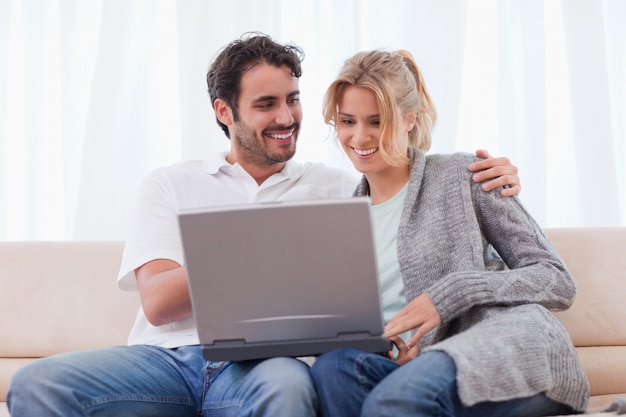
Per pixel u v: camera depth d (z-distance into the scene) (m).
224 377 1.68
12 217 2.84
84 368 1.65
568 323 2.07
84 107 2.83
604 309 2.07
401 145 1.88
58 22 2.85
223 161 2.10
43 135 2.82
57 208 2.85
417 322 1.63
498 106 2.73
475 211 1.83
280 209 1.44
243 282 1.48
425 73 2.73
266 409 1.48
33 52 2.82
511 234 1.78
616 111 2.82
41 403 1.57
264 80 2.03
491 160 1.85
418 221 1.84
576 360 1.57
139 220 2.02
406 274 1.79
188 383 1.81
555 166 2.80
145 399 1.72
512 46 2.75
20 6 2.85
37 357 2.18
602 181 2.69
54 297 2.20
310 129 2.77
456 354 1.43
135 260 1.96
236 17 2.76
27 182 2.79
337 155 2.71
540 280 1.69
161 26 2.84
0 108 2.81
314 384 1.52
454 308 1.63
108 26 2.74
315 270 1.47
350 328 1.52
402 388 1.38
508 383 1.44
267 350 1.55
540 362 1.49
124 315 2.17
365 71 1.86
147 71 2.79
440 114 2.71
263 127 2.04
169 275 1.84
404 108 1.88
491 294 1.64
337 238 1.45
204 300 1.50
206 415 1.72
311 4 2.80
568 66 2.75
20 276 2.22
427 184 1.89
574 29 2.74
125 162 2.75
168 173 2.08
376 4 2.75
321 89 2.77
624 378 2.02
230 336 1.53
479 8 2.83
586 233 2.15
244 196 2.07
